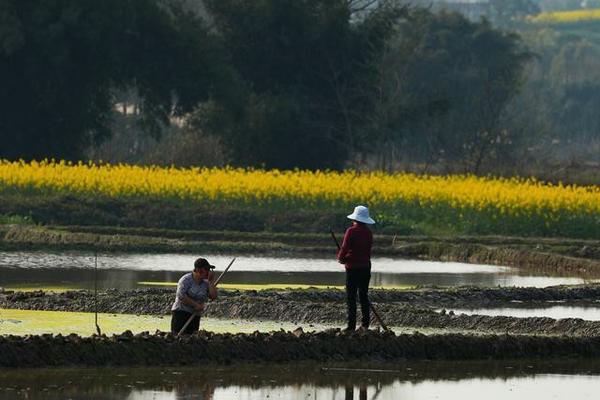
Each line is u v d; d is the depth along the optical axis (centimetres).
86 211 9888
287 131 14762
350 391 3794
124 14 13825
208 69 14338
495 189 10181
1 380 3741
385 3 15575
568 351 4559
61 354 4009
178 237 9288
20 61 13825
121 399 3525
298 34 15300
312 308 5222
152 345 4109
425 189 10319
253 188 10262
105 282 6338
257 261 7806
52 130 14150
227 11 15312
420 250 8725
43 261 7356
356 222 4628
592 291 6297
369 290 5981
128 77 14312
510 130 19512
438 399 3719
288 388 3800
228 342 4206
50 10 13612
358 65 15388
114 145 18088
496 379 4072
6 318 4834
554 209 9981
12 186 10169
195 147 14612
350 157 16138
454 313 5469
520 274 7500
